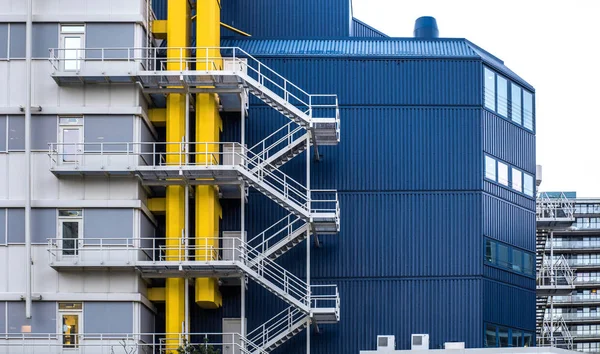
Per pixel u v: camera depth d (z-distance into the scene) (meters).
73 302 60.34
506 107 69.12
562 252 138.88
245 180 61.56
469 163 66.25
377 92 66.75
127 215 60.88
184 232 62.28
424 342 64.25
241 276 61.53
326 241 65.44
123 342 59.75
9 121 61.47
